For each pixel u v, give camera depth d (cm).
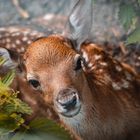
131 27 1091
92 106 1042
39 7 1495
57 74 954
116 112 1084
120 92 1102
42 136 899
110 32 1327
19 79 1158
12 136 905
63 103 923
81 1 1005
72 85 949
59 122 1101
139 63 1235
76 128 1061
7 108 888
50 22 1446
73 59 965
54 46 978
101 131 1081
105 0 1379
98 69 1096
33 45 991
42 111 1148
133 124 1116
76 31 1016
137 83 1148
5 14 1506
